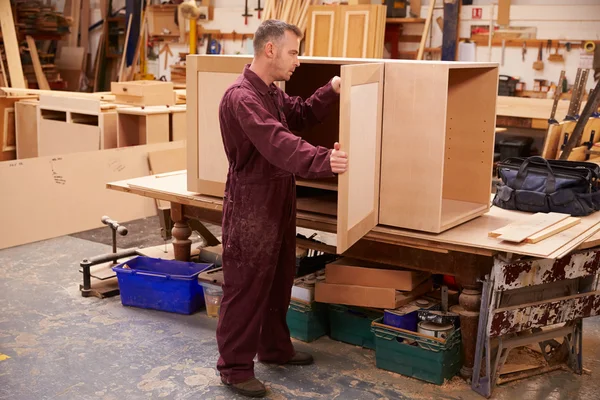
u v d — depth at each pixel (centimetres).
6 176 550
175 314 425
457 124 374
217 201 396
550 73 759
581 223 344
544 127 718
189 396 330
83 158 601
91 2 1155
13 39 959
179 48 1041
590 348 386
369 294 359
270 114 306
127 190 439
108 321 414
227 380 333
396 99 329
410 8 825
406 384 343
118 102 717
